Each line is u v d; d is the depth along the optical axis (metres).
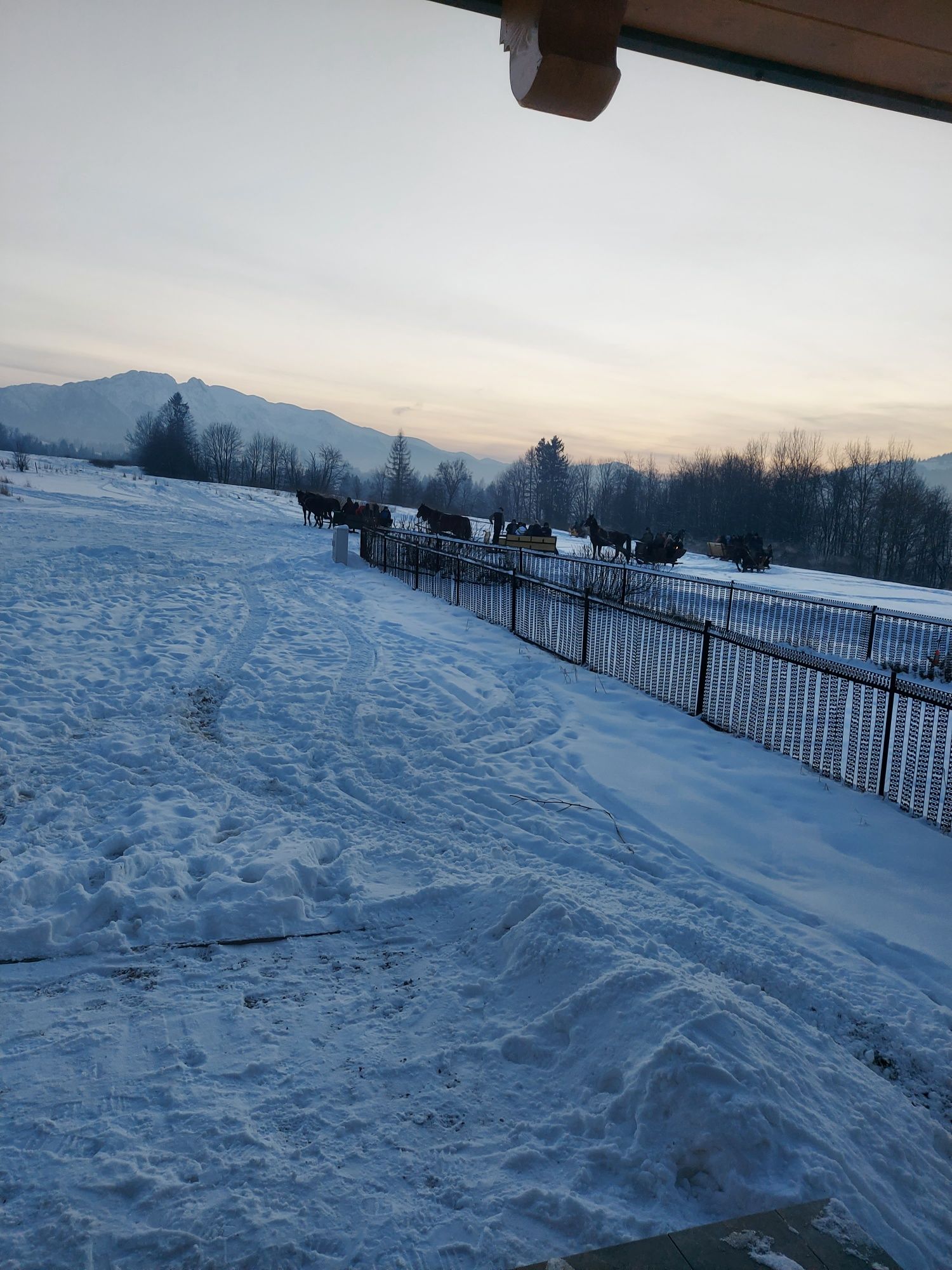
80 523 29.17
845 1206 2.34
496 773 6.81
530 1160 2.57
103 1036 3.22
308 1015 3.42
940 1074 3.37
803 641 15.02
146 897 4.27
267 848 5.07
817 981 3.95
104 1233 2.26
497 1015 3.40
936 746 6.04
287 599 16.23
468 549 18.27
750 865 5.37
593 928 3.81
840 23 2.42
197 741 7.20
